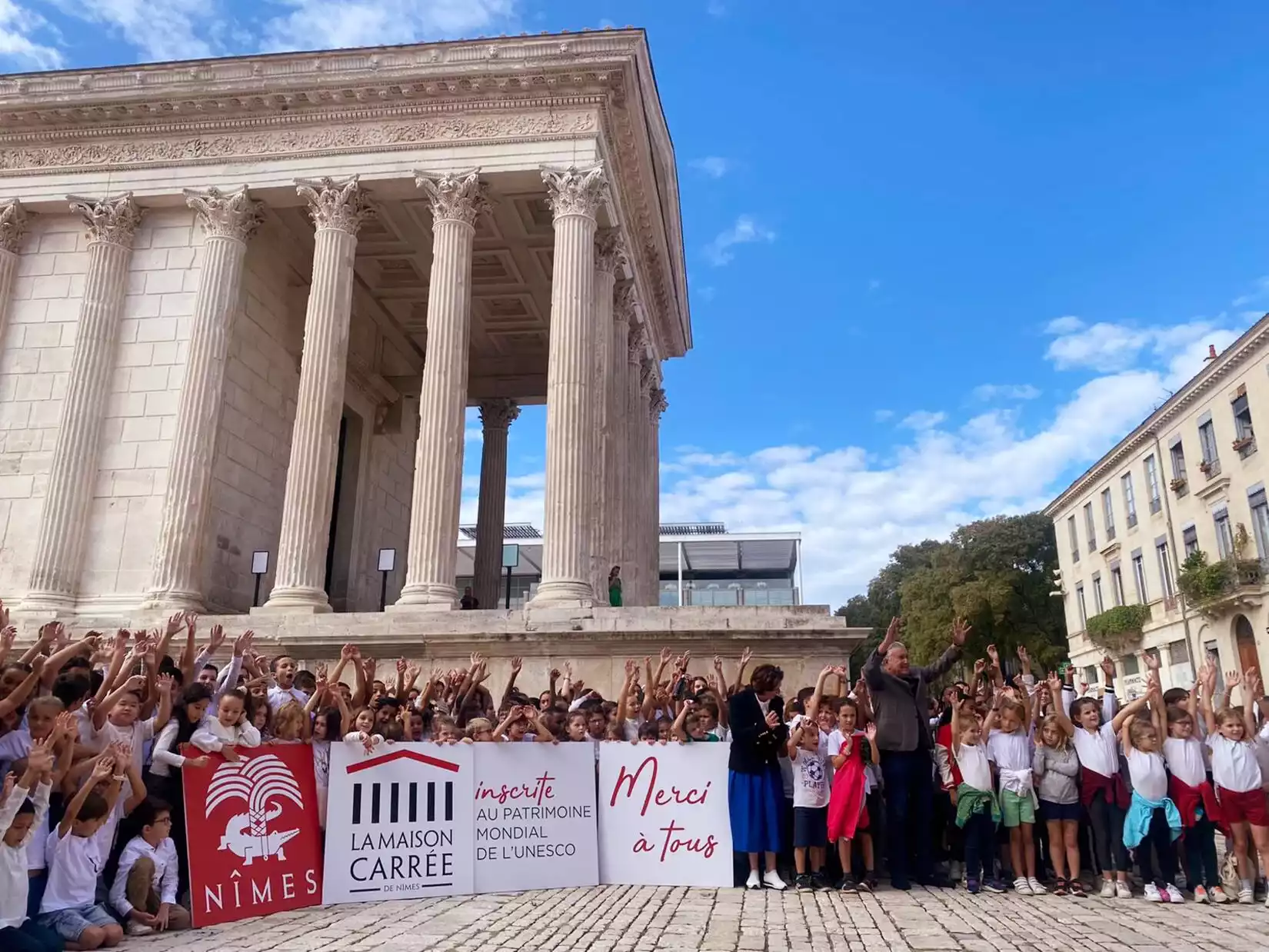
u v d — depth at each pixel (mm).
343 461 29531
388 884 9023
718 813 9938
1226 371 38031
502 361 33844
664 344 35781
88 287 22109
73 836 7215
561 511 19047
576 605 18078
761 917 8055
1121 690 48844
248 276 23453
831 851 10188
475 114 21984
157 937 7406
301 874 8711
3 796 6375
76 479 20828
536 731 10320
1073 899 9172
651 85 24125
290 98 22172
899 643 10164
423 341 32688
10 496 21391
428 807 9383
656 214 27547
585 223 20844
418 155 21875
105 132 22984
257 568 20172
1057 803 9562
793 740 9766
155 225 22922
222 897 8062
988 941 7176
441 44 21703
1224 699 9750
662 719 10922
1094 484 52375
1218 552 39250
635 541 27328
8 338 22547
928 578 54344
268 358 24359
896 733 9727
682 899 8977
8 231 22875
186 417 20641
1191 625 40906
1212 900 9023
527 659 16734
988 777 9562
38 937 6543
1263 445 35656
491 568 32188
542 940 7168
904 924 7797
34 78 22734
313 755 9227
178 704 8797
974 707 9891
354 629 17562
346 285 21594
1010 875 10227
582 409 19766
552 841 9742
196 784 8258
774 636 16219
